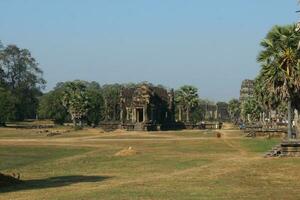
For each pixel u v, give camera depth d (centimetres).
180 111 18838
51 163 4831
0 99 16062
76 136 10975
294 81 5303
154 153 5834
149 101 15925
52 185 2947
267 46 5462
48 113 18425
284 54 5325
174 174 3403
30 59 19762
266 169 3375
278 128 9812
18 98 18375
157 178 3155
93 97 17900
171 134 11850
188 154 5653
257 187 2602
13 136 11125
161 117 17012
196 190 2506
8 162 5125
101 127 15538
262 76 6078
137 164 4403
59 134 11844
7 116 16012
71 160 5069
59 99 18338
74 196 2359
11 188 2828
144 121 15188
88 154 5878
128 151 5647
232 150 6338
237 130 14625
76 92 16450
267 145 7094
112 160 4909
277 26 5412
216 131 13500
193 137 10156
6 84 19100
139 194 2391
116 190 2559
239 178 2980
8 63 19250
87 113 16775
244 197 2255
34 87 19975
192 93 18812
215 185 2695
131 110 16200
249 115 17912
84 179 3275
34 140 9306
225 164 3878
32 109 19862
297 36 5288
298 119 5844
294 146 4425
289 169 3341
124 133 12469
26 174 3797
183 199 2214
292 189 2516
